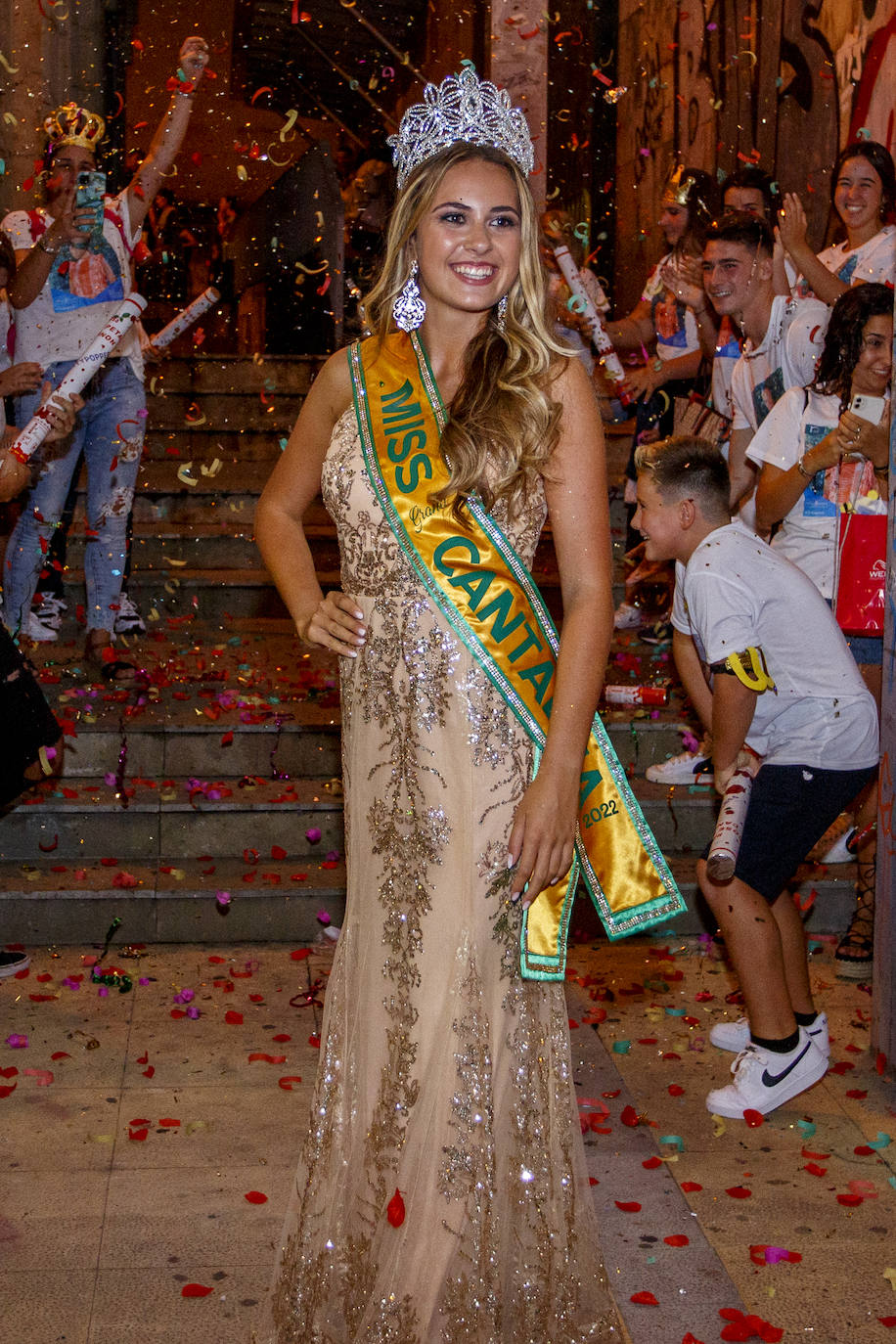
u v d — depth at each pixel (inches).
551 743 80.4
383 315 86.5
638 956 171.2
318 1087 91.8
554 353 83.0
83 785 188.9
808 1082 129.9
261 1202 111.7
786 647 126.9
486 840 83.4
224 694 205.6
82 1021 148.0
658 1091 134.1
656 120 387.9
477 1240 83.7
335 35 525.3
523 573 82.6
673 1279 102.0
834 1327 96.3
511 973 85.4
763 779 128.5
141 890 170.9
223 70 565.6
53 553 238.7
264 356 323.9
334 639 86.5
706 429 201.8
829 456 147.6
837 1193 114.9
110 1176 116.0
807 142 285.3
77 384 162.6
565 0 422.9
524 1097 86.6
